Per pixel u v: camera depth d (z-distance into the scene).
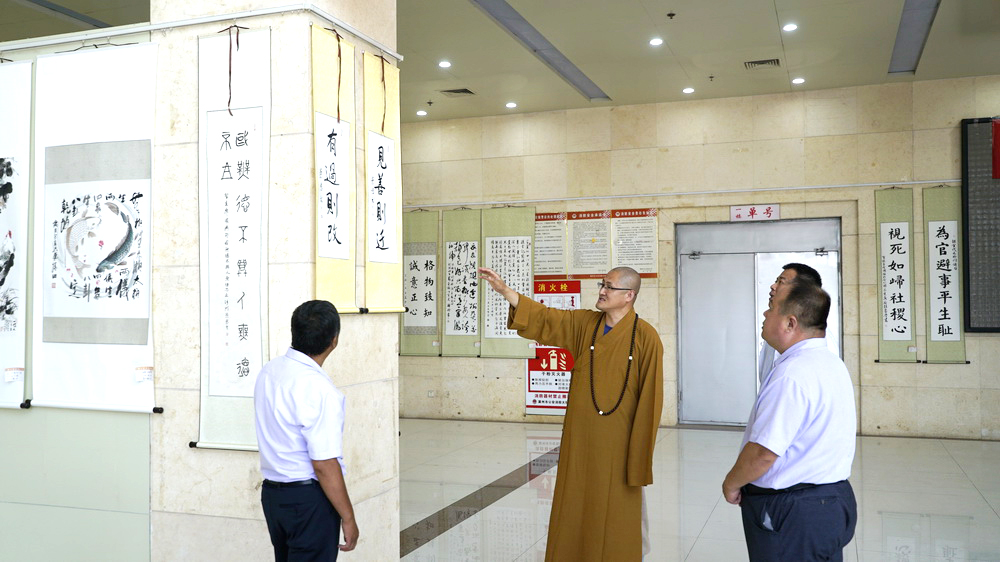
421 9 7.16
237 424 3.86
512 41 8.04
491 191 11.16
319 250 3.78
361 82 4.19
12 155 4.39
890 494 6.73
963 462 8.03
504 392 11.00
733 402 10.31
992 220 9.22
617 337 4.05
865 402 9.66
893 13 7.31
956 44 8.12
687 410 10.48
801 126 9.95
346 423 3.93
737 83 9.59
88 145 4.23
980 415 9.27
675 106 10.43
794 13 7.32
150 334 4.06
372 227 4.21
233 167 3.89
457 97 10.18
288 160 3.79
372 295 4.19
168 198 4.05
